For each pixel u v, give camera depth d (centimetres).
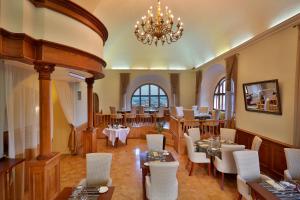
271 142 494
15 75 382
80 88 759
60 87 624
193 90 1260
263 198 241
